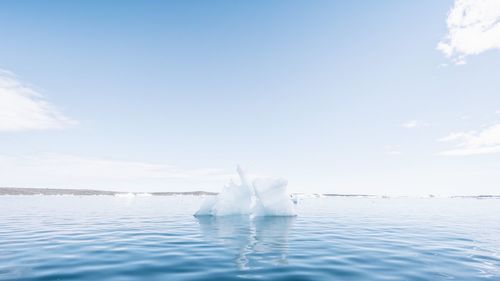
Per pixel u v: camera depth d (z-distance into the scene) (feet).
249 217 63.36
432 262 23.15
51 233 38.40
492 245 30.71
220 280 18.60
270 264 22.53
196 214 67.46
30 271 20.29
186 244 30.83
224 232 40.16
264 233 39.24
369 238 35.19
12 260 23.35
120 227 45.27
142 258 24.27
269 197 64.75
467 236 37.14
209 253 26.43
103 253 26.09
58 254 25.58
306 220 57.72
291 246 29.96
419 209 106.01
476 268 21.45
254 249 28.35
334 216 68.33
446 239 34.58
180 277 19.13
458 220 61.21
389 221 57.26
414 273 20.17
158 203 150.51
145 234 37.81
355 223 52.90
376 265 22.27
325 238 35.06
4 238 34.22
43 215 68.44
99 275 19.43
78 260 23.43
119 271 20.39
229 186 68.44
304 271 20.66
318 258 24.54
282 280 18.61
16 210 85.97
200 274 19.85
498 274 19.99
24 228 43.68
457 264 22.56
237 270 20.86
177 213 76.23
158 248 28.55
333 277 19.26
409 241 33.14
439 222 56.18
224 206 64.75
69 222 52.54
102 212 79.30
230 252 26.91
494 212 90.99
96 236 35.86
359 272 20.39
